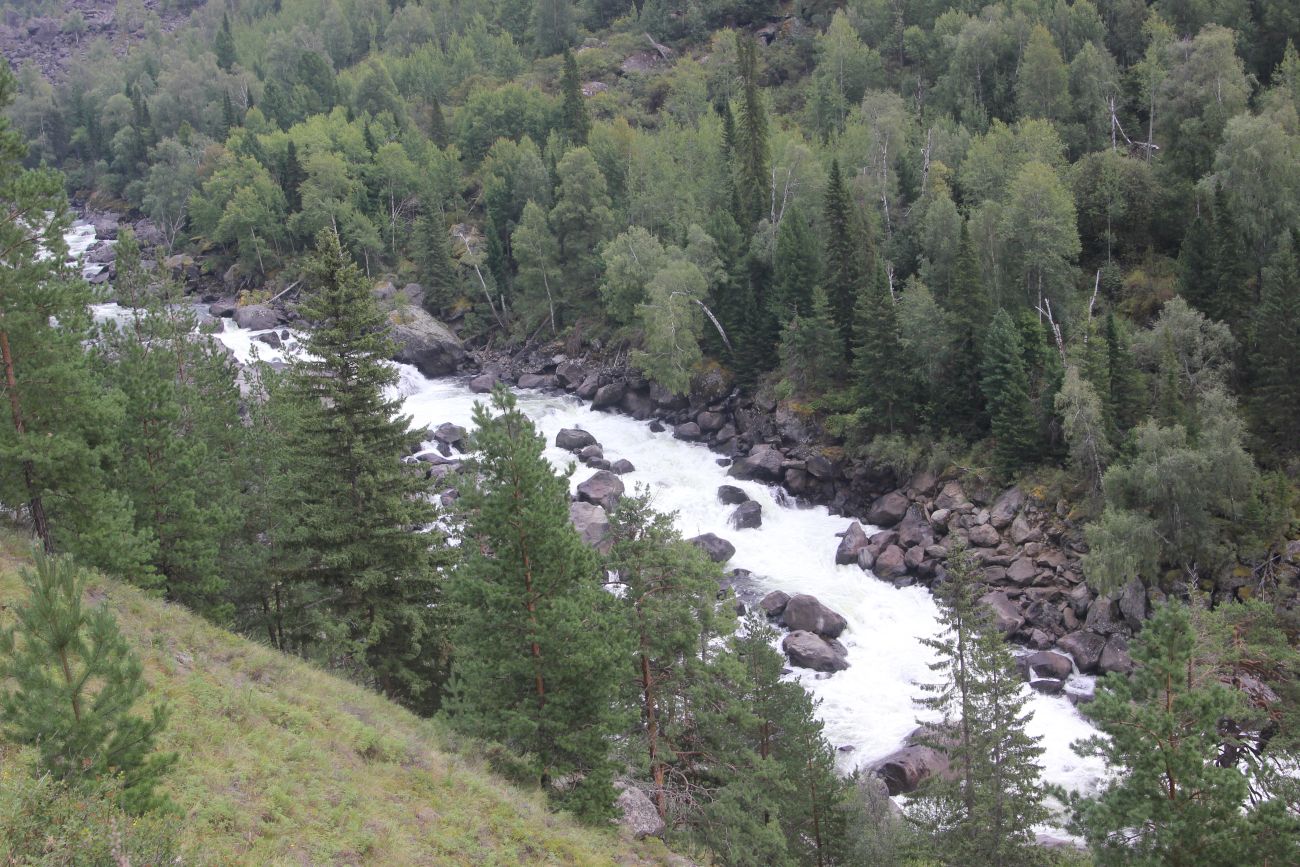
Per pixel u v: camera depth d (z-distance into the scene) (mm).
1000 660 31219
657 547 30016
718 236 84188
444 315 103188
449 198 121125
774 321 78625
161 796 16547
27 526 32344
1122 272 74688
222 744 22359
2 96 27188
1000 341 61938
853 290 75125
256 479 37719
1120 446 56406
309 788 22188
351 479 33094
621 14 170500
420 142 132000
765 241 82688
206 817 19188
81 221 154125
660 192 96000
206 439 36906
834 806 31750
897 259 81000
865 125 96625
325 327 33312
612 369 88062
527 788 27500
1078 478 57625
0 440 27203
